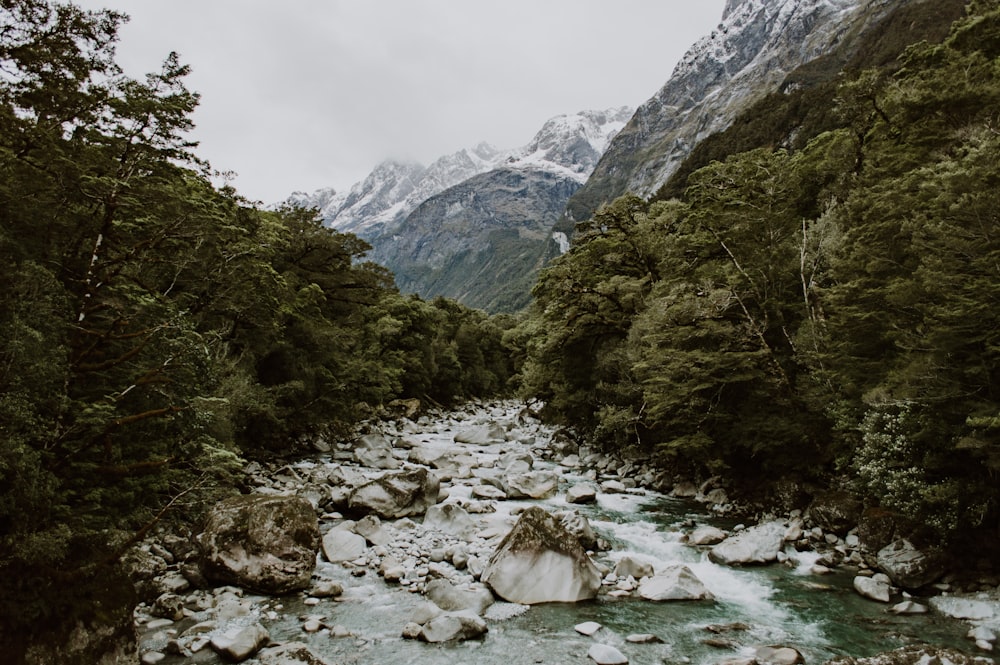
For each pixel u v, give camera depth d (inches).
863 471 631.2
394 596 522.0
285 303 1202.6
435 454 1241.4
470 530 701.9
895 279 634.8
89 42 442.9
